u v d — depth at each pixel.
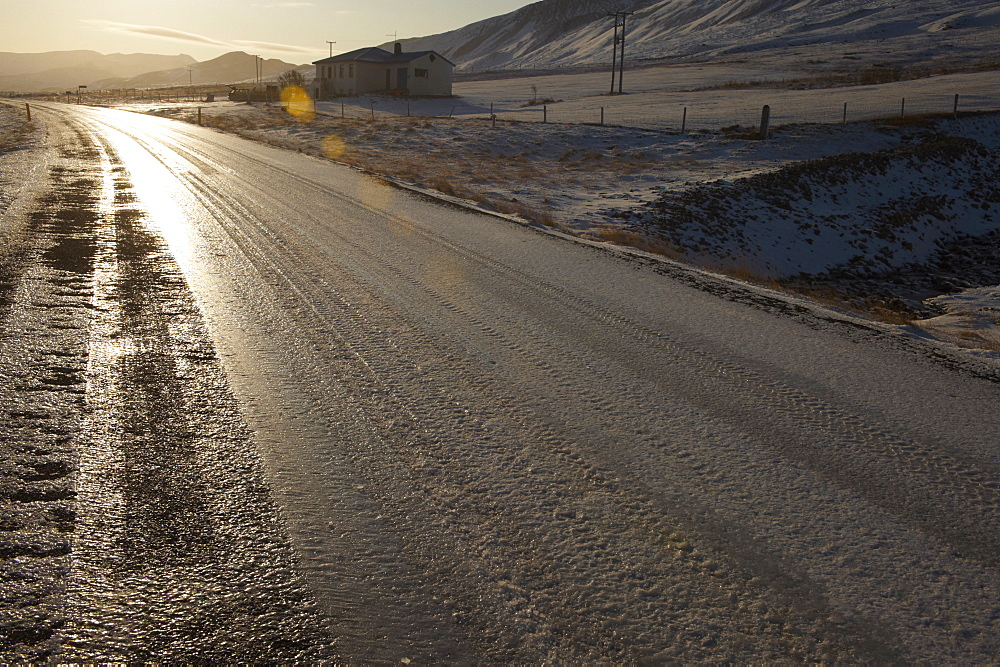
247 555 3.41
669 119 38.28
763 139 28.70
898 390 5.83
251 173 18.95
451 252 10.33
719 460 4.52
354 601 3.13
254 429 4.68
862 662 2.89
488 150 30.42
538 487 4.13
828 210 19.75
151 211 12.75
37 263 8.71
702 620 3.10
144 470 4.12
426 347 6.37
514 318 7.34
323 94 78.75
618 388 5.64
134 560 3.34
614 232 13.71
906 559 3.58
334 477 4.14
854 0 187.50
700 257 14.45
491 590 3.24
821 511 3.98
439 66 74.44
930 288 14.89
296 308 7.34
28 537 3.46
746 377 5.98
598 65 129.75
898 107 38.03
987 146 29.59
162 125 40.09
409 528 3.68
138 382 5.36
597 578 3.35
